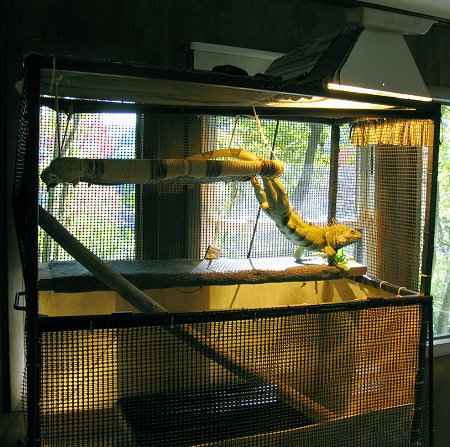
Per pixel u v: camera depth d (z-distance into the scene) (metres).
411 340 1.93
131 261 2.48
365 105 2.11
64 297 2.16
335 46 1.89
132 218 2.54
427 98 1.98
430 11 2.94
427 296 1.95
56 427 1.47
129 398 1.56
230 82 1.65
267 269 2.45
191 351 1.61
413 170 2.49
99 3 2.38
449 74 3.22
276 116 2.54
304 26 2.83
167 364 1.61
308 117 2.70
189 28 2.56
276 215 2.46
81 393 1.50
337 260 2.57
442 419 3.09
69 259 2.48
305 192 2.84
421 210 2.47
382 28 1.89
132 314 1.51
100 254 2.51
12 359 2.28
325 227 2.64
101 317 1.48
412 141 2.19
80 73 1.53
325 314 1.76
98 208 2.48
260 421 1.71
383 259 2.65
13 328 2.27
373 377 1.87
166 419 1.60
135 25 2.45
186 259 2.60
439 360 3.16
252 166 2.06
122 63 1.51
